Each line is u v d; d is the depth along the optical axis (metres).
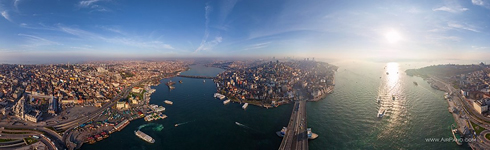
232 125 197.25
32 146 152.25
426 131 172.50
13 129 177.50
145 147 156.88
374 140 161.00
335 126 188.12
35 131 175.38
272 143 162.25
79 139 164.62
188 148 155.88
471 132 164.75
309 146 154.12
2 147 149.12
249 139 169.00
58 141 161.25
